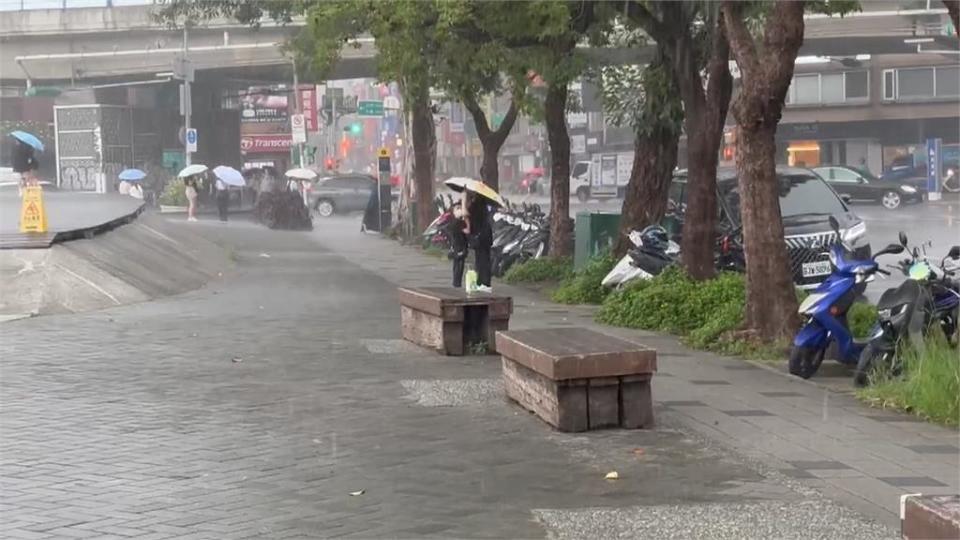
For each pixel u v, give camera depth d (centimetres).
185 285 2020
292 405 986
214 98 5806
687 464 784
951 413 906
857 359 1088
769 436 865
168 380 1098
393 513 675
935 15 3906
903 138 5606
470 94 2206
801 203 1800
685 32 1522
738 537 625
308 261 2680
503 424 909
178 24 4234
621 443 843
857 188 4344
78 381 1088
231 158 5856
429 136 3266
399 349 1302
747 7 1370
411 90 1975
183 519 662
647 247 1650
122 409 964
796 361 1100
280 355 1253
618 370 874
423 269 2453
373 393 1041
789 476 754
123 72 5050
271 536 632
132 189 4531
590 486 732
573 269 2033
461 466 782
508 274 2178
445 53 1794
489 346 1266
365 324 1520
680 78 1538
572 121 6400
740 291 1411
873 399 976
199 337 1383
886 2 3728
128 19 4853
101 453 817
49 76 5125
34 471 767
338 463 792
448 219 2064
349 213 5197
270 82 5594
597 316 1530
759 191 1231
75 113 5134
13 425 902
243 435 874
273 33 4597
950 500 468
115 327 1464
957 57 4875
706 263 1534
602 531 638
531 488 728
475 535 634
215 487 731
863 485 732
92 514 671
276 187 4306
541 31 1705
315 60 2131
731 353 1238
